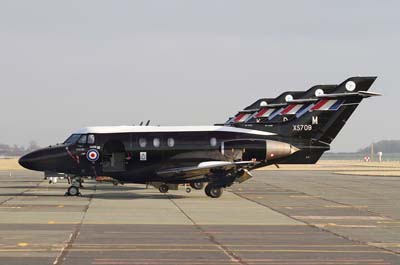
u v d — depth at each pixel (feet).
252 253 162.71
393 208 304.09
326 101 407.85
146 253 160.45
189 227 219.20
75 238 186.50
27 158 378.53
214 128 390.21
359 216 264.52
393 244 181.78
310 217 259.19
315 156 405.80
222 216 259.80
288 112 456.45
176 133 384.68
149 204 317.63
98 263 145.38
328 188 471.62
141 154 379.76
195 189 414.21
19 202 324.80
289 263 148.77
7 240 181.37
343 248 173.27
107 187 481.46
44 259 149.48
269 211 284.41
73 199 350.43
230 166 362.94
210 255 158.71
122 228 213.46
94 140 381.40
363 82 415.64
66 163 378.94
